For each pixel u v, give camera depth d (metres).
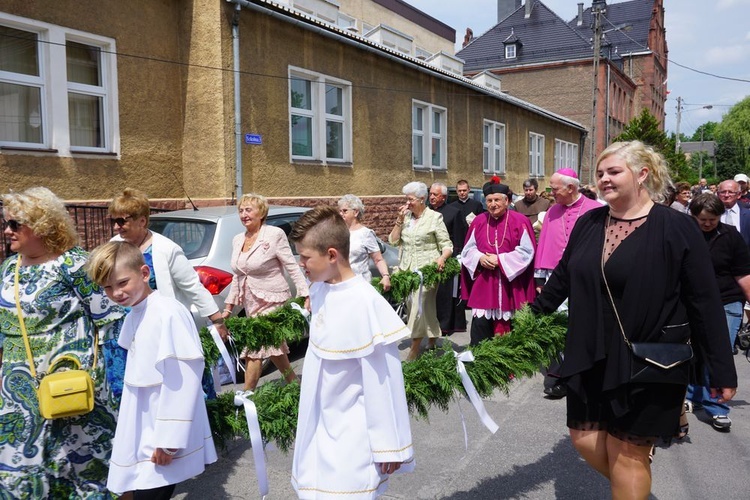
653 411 2.62
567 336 2.86
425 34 28.19
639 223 2.75
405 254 6.74
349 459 2.41
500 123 22.14
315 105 12.82
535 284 5.99
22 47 8.58
